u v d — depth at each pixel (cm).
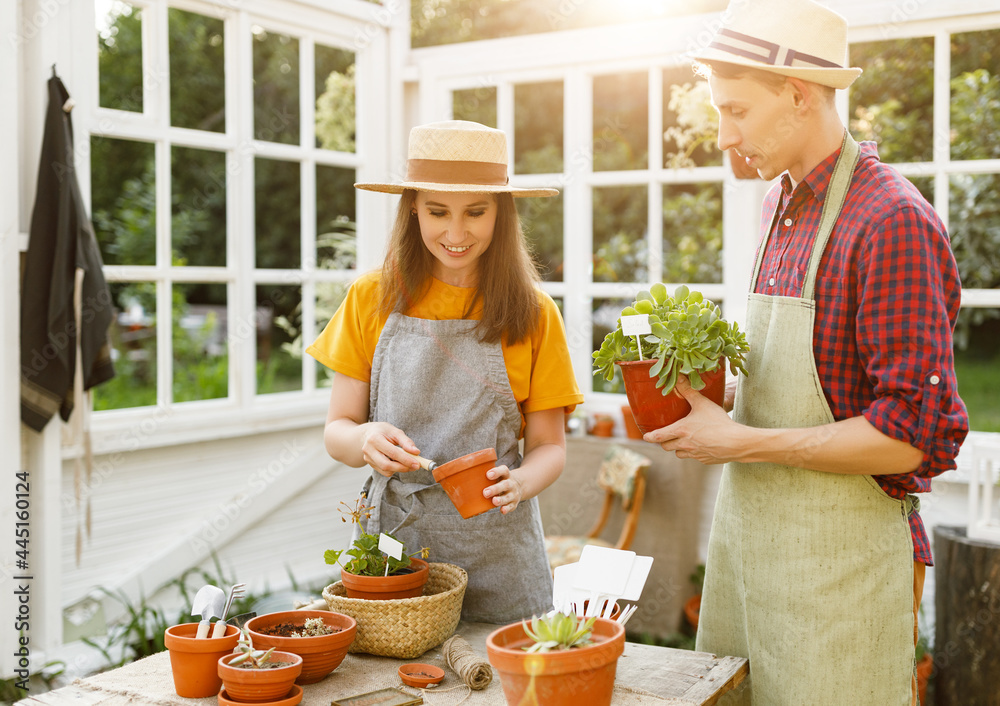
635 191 709
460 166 172
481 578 186
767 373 169
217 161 995
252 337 429
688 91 425
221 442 423
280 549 452
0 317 320
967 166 359
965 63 506
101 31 896
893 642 164
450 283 193
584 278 445
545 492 430
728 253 413
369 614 157
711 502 419
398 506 190
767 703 172
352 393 198
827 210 162
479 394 187
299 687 141
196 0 396
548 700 120
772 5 157
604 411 443
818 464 155
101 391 812
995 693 302
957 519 367
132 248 930
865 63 525
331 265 492
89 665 350
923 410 146
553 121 775
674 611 391
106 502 380
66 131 331
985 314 770
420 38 817
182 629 148
